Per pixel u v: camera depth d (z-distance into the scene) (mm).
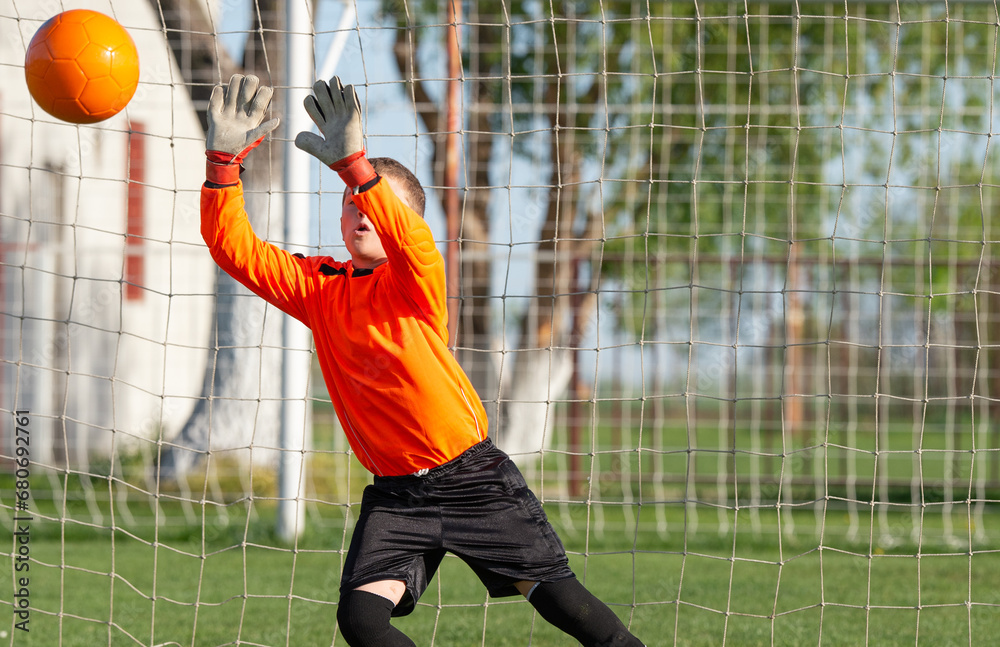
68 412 35188
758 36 36125
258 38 29891
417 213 10445
